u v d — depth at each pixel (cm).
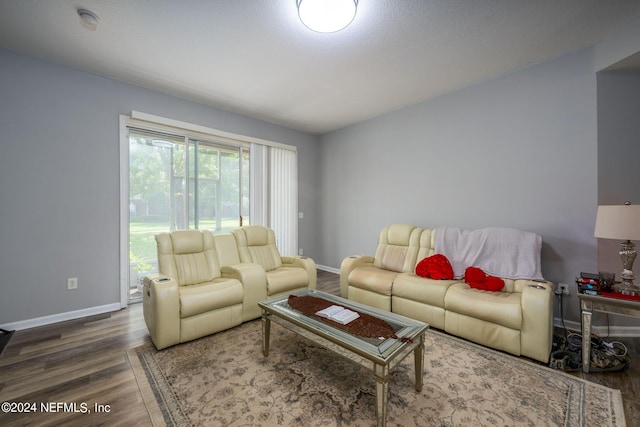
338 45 231
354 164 445
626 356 187
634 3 184
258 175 421
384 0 178
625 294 179
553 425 138
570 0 181
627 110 233
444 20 199
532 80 265
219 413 145
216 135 372
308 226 502
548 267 260
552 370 186
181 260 273
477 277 251
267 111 391
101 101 286
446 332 247
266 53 243
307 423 139
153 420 140
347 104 365
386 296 281
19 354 203
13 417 141
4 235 240
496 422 140
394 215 389
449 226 329
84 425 136
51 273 261
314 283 331
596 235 192
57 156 263
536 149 265
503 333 207
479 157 303
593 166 236
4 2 182
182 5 185
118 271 298
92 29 205
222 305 243
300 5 175
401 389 167
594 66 232
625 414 145
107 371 182
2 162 238
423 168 354
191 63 262
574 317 247
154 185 331
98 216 285
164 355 204
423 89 318
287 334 243
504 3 182
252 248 334
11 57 241
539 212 264
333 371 185
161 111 326
